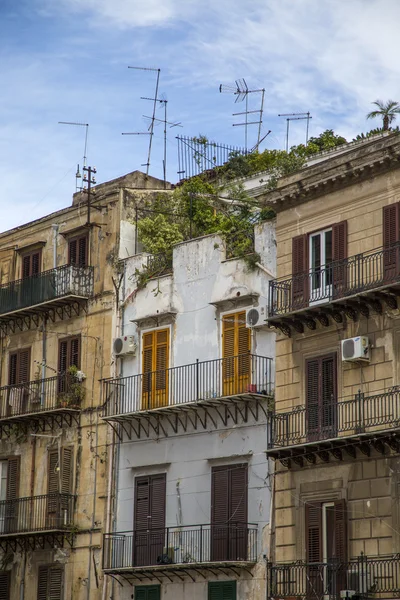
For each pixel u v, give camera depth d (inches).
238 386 1769.2
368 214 1609.3
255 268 1786.4
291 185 1711.4
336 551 1563.7
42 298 2116.1
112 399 1959.9
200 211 2064.5
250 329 1776.6
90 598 1907.0
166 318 1913.1
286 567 1601.9
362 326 1593.3
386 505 1515.7
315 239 1688.0
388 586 1480.1
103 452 1957.4
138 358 1942.7
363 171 1614.2
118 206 2058.3
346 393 1595.7
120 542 1870.1
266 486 1695.4
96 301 2048.5
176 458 1834.4
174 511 1814.7
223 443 1771.7
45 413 2028.8
